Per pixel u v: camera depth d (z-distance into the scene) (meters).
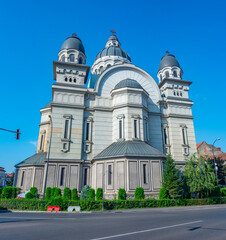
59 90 36.19
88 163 34.03
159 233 10.20
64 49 40.72
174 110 41.56
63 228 11.73
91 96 38.25
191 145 40.12
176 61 47.69
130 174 27.89
